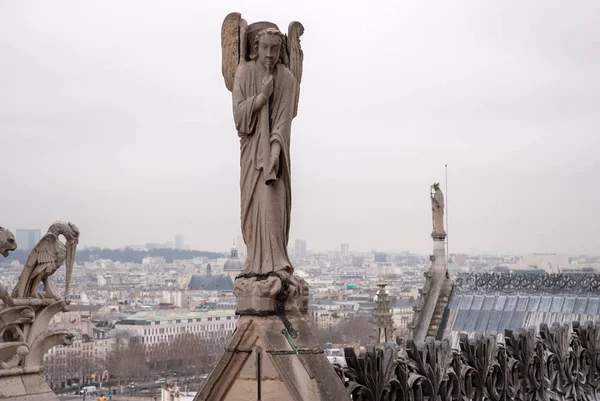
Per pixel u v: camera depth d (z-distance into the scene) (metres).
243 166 8.87
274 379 8.29
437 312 43.09
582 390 16.02
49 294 13.77
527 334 13.92
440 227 43.97
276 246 8.70
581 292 39.47
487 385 12.45
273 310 8.46
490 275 42.62
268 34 8.95
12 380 13.07
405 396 10.09
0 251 13.79
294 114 9.34
